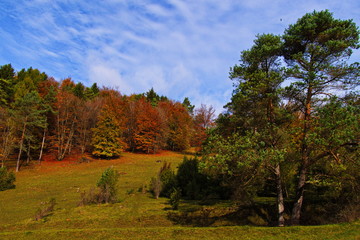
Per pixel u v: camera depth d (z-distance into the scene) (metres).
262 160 9.71
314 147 10.62
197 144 50.12
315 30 12.31
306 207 14.10
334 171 11.38
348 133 9.03
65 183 26.03
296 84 11.02
